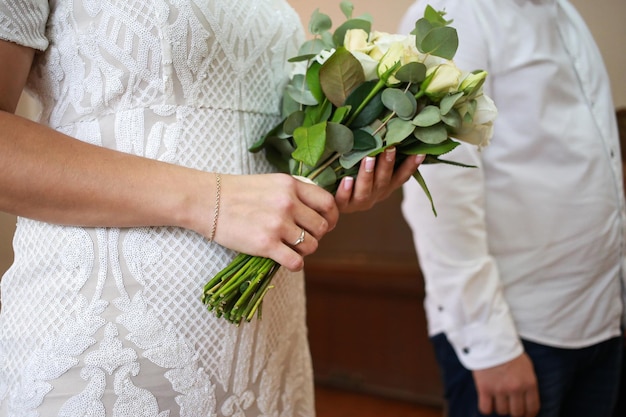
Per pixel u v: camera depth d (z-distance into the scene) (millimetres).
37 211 708
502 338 1257
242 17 875
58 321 762
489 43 1300
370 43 915
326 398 3184
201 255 811
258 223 754
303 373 1024
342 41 955
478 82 837
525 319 1323
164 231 789
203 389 815
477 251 1269
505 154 1317
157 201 730
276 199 762
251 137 901
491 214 1339
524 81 1295
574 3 2631
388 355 3129
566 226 1303
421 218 1305
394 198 3121
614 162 1383
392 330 3105
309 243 780
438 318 1426
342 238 3275
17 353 803
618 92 2582
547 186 1303
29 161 677
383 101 847
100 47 780
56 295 770
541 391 1314
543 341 1312
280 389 958
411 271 3000
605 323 1354
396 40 883
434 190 1264
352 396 3195
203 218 750
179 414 797
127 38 773
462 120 867
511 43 1291
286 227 761
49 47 809
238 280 772
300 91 916
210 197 750
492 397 1285
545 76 1291
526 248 1319
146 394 772
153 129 797
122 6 773
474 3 1303
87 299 760
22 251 829
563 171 1307
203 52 817
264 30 916
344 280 3182
